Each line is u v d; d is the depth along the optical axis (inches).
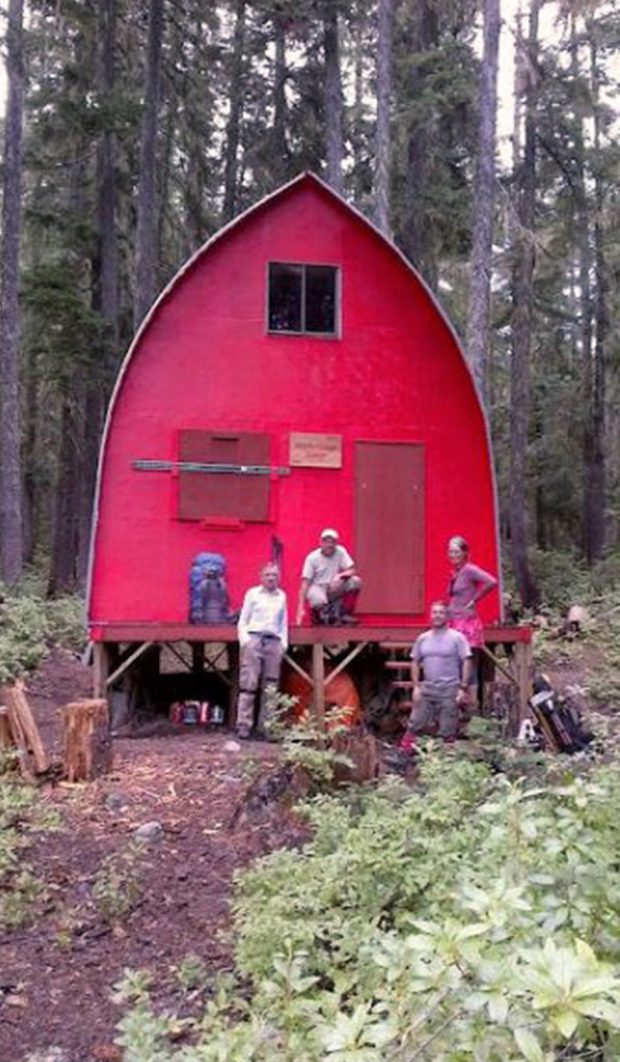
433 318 542.0
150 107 936.3
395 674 513.0
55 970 240.8
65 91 1000.2
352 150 1190.9
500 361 1513.3
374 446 533.6
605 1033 121.8
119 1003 226.7
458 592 458.6
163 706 543.8
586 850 163.5
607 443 1337.4
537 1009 105.8
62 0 896.3
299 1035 154.4
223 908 263.3
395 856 236.2
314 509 525.7
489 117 756.6
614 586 992.9
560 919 140.3
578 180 1088.8
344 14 946.1
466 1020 118.3
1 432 825.5
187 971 233.0
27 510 1408.7
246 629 442.0
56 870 283.4
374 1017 134.7
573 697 538.9
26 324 1012.5
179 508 512.1
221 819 316.8
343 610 490.6
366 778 324.2
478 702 502.6
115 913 262.7
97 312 982.4
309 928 217.2
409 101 955.3
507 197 818.8
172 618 508.1
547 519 1376.7
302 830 297.7
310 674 486.3
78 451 1085.8
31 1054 206.5
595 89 1116.5
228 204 1213.1
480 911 128.2
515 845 171.2
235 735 449.1
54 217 991.6
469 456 542.6
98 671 453.1
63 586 1042.1
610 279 1109.1
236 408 522.9
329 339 534.6
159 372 516.7
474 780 294.5
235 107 1204.5
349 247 538.3
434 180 1063.6
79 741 355.6
